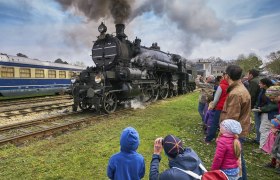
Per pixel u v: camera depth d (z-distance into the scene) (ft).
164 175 7.50
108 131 24.27
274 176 14.64
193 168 7.50
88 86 35.06
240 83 12.51
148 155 17.56
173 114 34.22
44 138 22.74
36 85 68.69
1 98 60.39
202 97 25.38
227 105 12.30
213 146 19.97
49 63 74.43
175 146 7.64
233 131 9.98
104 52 39.83
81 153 17.75
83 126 27.37
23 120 32.60
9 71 59.77
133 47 44.19
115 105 37.63
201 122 28.78
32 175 14.11
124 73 37.27
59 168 15.11
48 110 40.60
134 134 8.84
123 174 8.82
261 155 17.97
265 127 17.93
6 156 17.39
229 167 10.13
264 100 17.89
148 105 43.98
